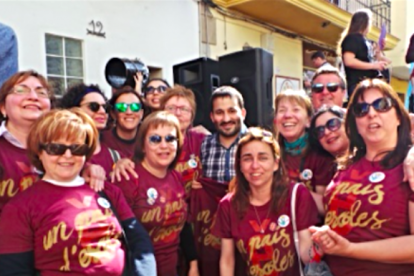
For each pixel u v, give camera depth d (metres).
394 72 12.05
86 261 1.52
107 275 1.56
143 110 2.94
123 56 5.62
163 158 2.14
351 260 1.69
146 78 3.63
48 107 2.01
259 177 1.98
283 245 1.95
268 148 2.00
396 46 10.99
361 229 1.64
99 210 1.66
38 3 4.68
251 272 2.03
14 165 1.82
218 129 2.81
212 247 2.67
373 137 1.70
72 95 2.51
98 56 5.36
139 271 1.68
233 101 2.78
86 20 5.18
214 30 6.93
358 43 3.68
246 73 4.02
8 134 1.86
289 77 8.59
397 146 1.69
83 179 1.79
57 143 1.59
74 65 5.17
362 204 1.64
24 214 1.52
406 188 1.57
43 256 1.49
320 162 2.27
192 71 4.34
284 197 1.99
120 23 5.57
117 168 2.15
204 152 2.89
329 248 1.60
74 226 1.53
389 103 1.68
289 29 8.49
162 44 6.13
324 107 2.31
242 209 2.04
